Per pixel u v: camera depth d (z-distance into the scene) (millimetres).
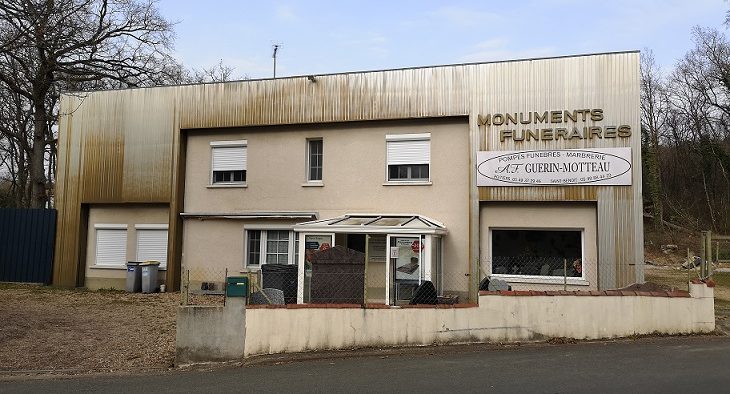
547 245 15945
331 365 9141
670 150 55844
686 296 10805
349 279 13672
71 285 20359
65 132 20969
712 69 50375
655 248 41625
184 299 9844
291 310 9953
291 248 18359
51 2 14617
